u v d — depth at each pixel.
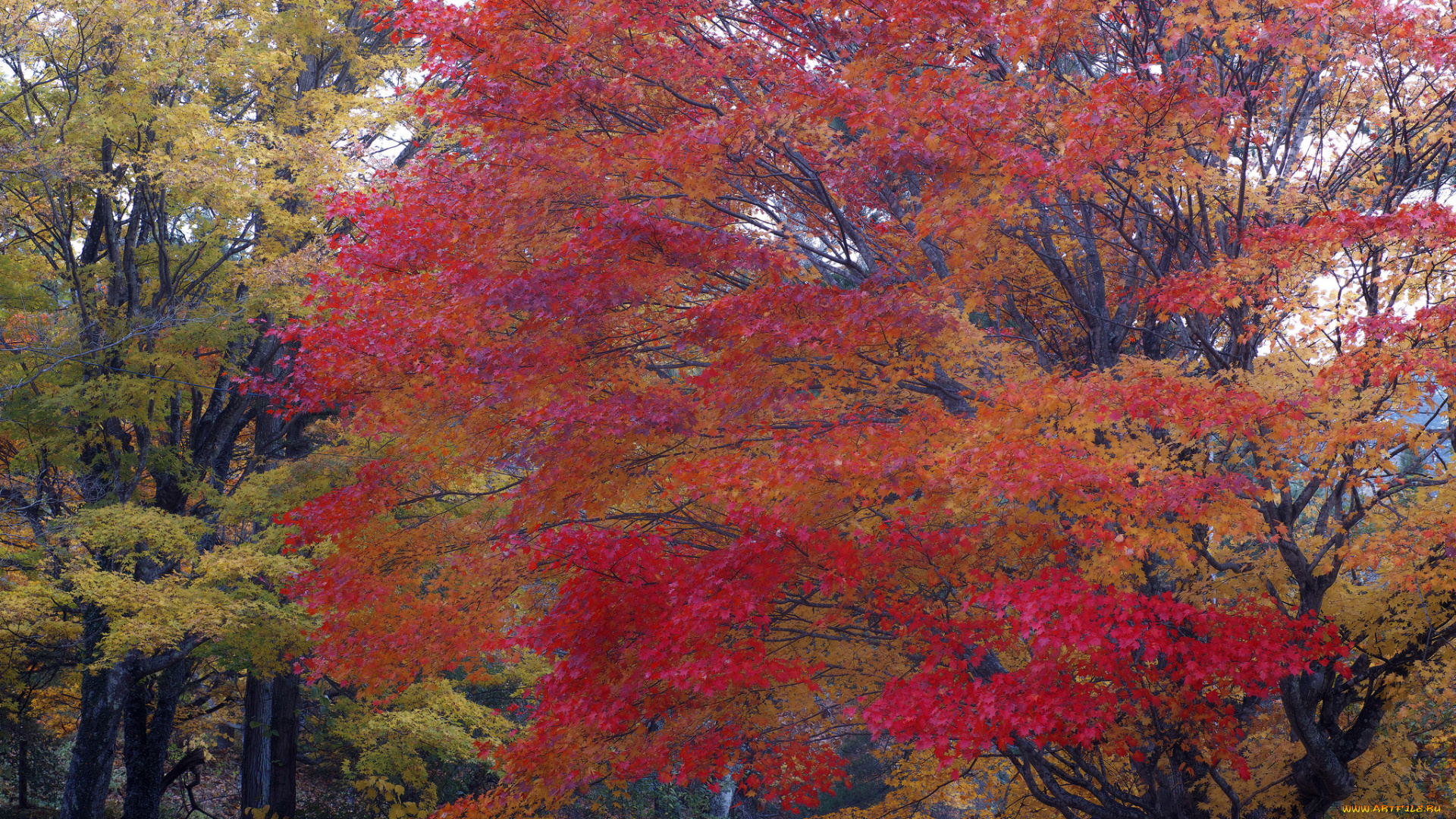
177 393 12.29
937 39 4.91
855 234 5.88
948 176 4.66
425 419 6.32
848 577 4.85
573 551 5.55
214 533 12.27
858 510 5.34
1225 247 5.70
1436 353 4.30
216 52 11.85
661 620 5.12
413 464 6.70
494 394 5.68
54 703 16.23
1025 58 5.02
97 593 9.52
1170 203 5.50
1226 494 4.40
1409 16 4.77
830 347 5.09
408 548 6.85
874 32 4.91
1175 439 5.22
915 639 5.12
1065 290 6.75
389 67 13.10
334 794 18.80
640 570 5.39
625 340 6.16
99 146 11.35
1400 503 5.86
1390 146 5.78
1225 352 6.00
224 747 22.56
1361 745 5.88
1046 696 4.51
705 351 5.78
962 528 5.00
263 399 13.95
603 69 5.52
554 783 5.81
